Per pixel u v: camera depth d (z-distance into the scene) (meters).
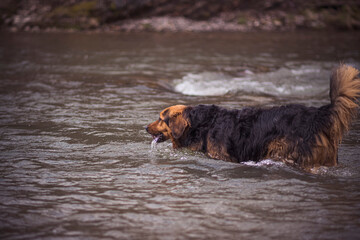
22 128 9.40
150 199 5.77
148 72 16.91
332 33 30.36
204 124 7.57
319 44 25.08
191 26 32.34
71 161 7.39
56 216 5.26
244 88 14.16
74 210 5.43
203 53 21.94
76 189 6.14
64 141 8.53
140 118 10.30
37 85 14.25
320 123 6.41
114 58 20.19
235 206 5.49
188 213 5.31
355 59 19.58
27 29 31.27
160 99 12.48
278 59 20.02
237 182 6.33
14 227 4.97
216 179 6.47
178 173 6.77
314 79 15.55
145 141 8.57
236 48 23.73
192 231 4.84
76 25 31.61
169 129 7.80
